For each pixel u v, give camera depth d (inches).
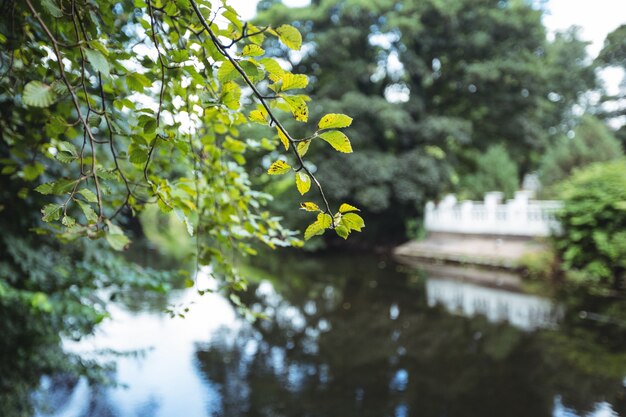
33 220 90.5
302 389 152.5
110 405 135.0
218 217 53.9
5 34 38.8
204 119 47.5
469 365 172.1
